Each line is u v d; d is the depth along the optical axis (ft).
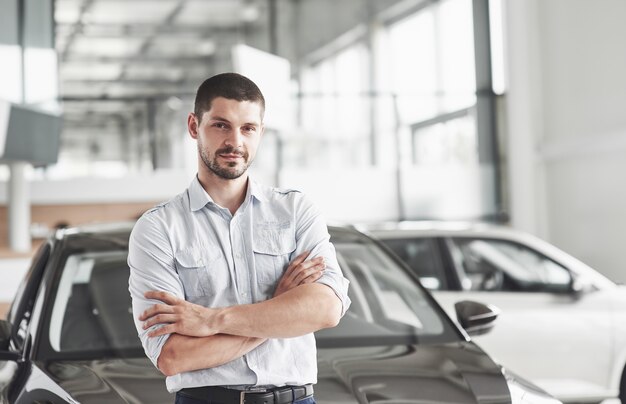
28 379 9.25
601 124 33.63
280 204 7.20
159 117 34.50
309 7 36.32
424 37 37.50
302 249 7.13
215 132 6.73
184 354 6.59
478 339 17.62
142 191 34.04
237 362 6.79
